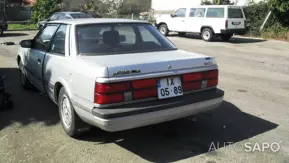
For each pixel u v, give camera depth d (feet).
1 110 17.56
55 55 15.42
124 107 11.59
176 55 13.91
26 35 63.98
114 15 102.83
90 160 12.16
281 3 61.46
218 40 59.62
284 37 61.11
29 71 19.54
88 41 14.17
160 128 15.39
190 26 60.54
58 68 14.48
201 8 58.44
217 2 76.38
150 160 12.25
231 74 28.86
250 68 32.01
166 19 65.72
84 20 15.67
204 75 13.56
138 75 11.81
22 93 21.03
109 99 11.41
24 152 12.76
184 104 12.58
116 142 13.82
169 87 12.53
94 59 12.97
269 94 21.99
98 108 11.54
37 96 20.38
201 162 12.10
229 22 54.95
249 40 60.34
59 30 16.06
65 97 14.02
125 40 14.83
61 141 13.78
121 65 11.69
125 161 12.14
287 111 18.22
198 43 54.39
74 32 14.44
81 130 13.60
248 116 17.24
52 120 16.19
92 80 11.69
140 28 15.80
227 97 21.01
